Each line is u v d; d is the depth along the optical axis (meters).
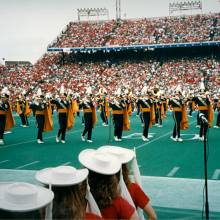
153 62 52.28
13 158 12.07
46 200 2.14
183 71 48.59
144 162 11.09
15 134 19.69
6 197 2.10
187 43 50.72
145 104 16.23
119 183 2.93
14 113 38.59
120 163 2.88
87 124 15.98
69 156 12.34
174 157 11.95
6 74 53.16
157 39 52.97
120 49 53.62
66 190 2.49
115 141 16.16
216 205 6.77
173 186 8.19
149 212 3.17
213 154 12.49
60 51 55.59
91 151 3.09
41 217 2.14
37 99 15.98
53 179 2.51
